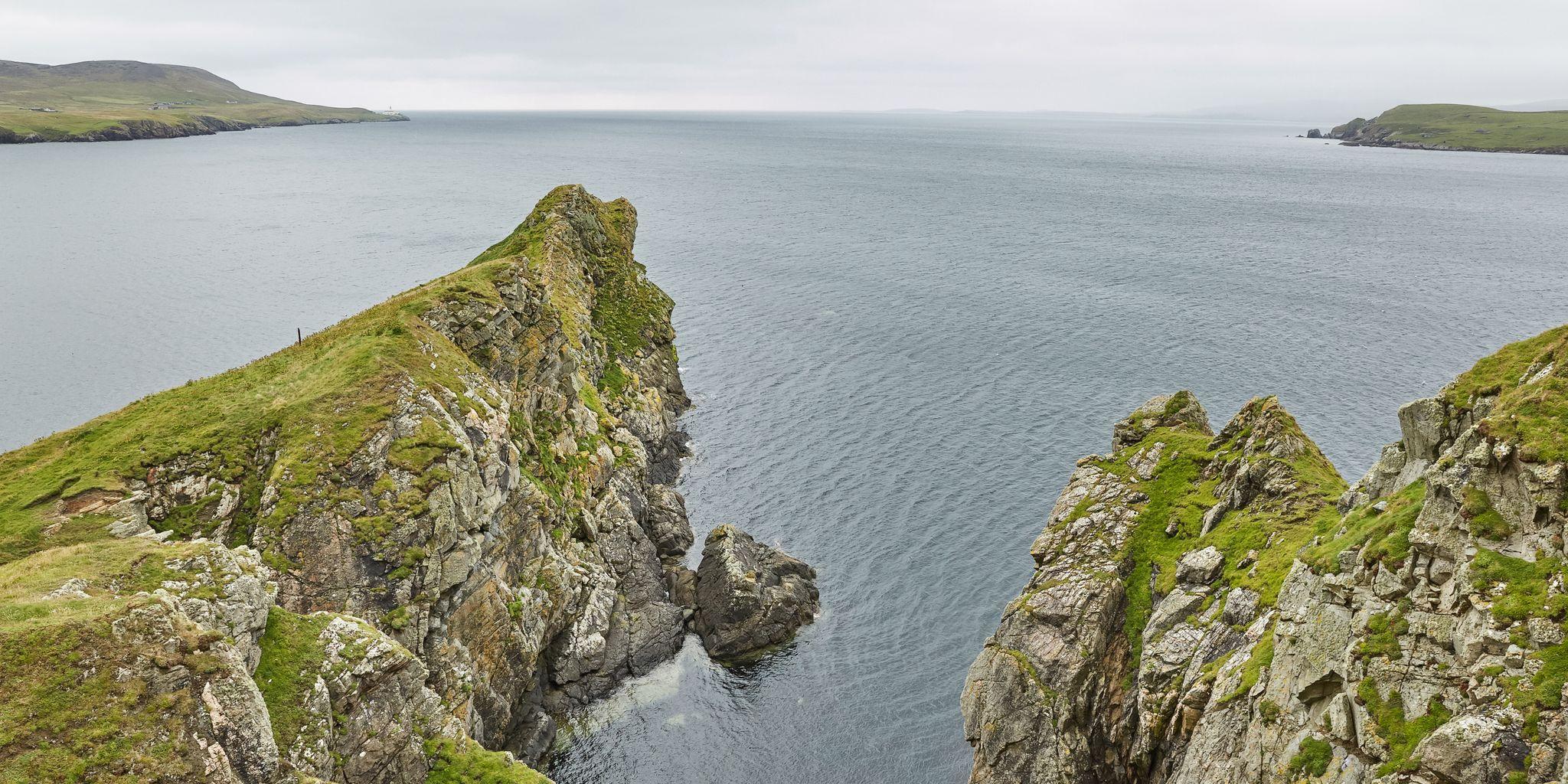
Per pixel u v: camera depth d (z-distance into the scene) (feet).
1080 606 167.73
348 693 127.65
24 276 588.50
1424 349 437.58
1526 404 104.73
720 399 381.40
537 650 192.54
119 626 103.35
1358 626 109.91
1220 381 391.65
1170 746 140.46
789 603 230.27
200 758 98.89
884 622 233.35
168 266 633.20
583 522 228.84
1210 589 157.07
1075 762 155.74
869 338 463.83
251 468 169.48
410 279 600.80
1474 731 90.68
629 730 198.90
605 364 325.83
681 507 276.21
